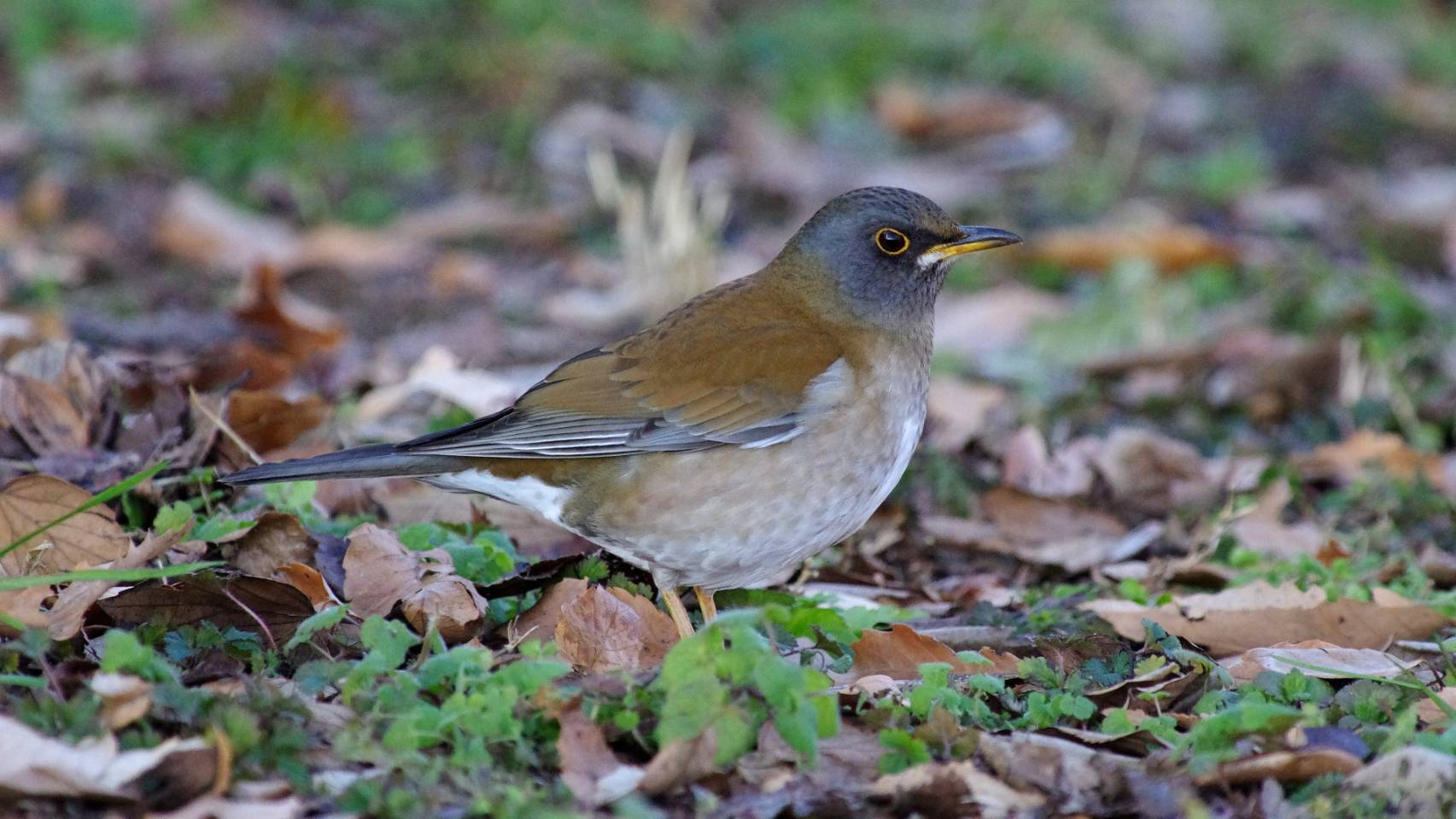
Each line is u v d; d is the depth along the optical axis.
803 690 7.05
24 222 17.56
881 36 24.05
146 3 22.16
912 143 21.97
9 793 6.50
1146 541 11.93
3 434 10.55
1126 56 24.89
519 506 10.22
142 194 18.27
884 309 9.74
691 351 9.29
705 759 7.01
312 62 21.58
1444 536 12.23
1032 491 12.22
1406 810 7.05
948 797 7.04
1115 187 21.12
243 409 11.11
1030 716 7.92
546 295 17.55
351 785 6.76
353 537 8.84
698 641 7.19
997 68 23.86
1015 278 18.67
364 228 18.55
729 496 9.16
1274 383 15.44
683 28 23.83
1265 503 12.34
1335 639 9.54
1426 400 15.17
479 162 20.30
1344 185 21.55
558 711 7.25
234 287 16.77
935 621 9.73
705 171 20.42
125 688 6.87
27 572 8.62
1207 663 8.48
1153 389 15.63
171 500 10.03
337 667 7.42
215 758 6.68
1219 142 22.86
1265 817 7.12
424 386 13.02
